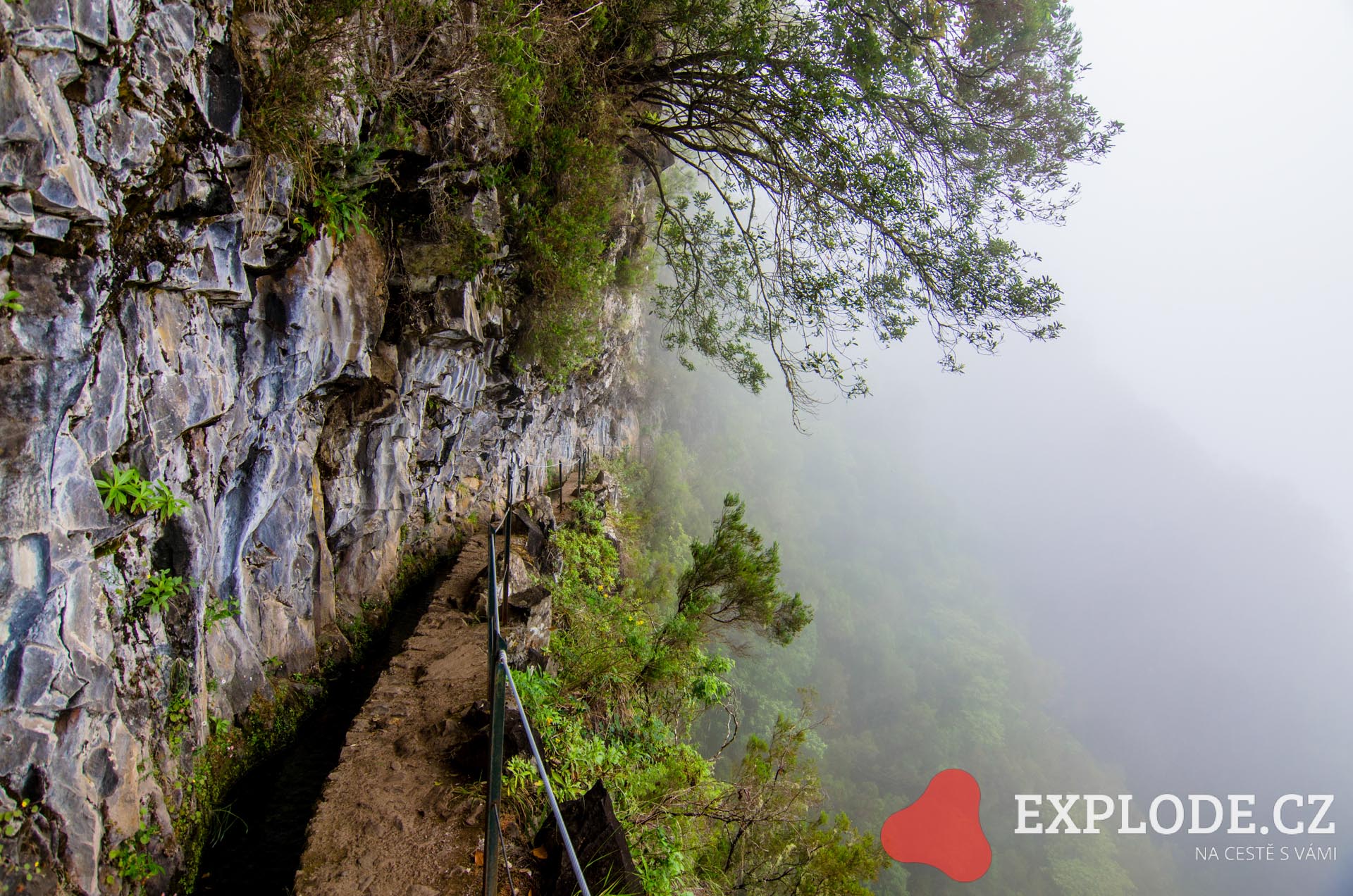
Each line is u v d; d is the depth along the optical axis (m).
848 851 6.54
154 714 3.60
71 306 2.70
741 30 8.99
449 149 6.38
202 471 4.04
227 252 3.81
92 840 2.83
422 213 6.51
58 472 2.78
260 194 4.18
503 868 3.53
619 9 9.41
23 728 2.58
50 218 2.58
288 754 4.89
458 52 5.95
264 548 5.19
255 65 4.00
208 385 3.93
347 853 3.49
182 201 3.41
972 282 9.89
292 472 5.39
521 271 9.14
